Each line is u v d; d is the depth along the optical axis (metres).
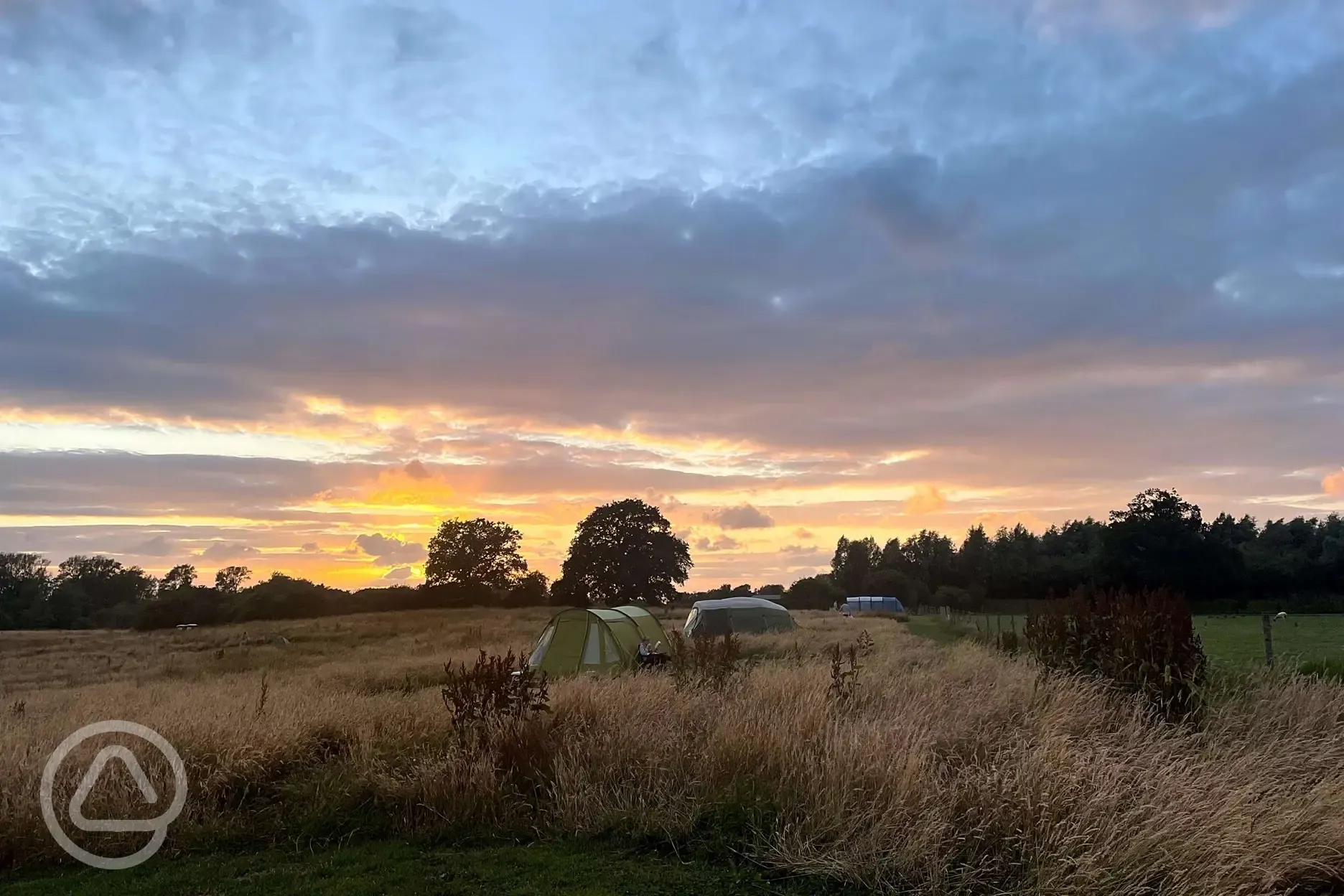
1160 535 64.69
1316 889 4.63
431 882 5.02
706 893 4.77
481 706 7.45
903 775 5.38
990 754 6.25
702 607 30.31
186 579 110.88
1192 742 6.63
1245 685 8.27
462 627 43.72
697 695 8.55
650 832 5.64
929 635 31.62
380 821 6.18
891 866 4.84
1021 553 88.25
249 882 5.19
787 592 92.81
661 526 89.06
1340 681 9.77
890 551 104.25
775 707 7.46
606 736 6.80
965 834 4.96
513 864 5.28
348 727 8.34
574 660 16.30
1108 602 9.03
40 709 11.71
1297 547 74.62
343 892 4.91
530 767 6.52
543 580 95.69
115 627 93.06
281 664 25.11
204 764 7.09
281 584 71.62
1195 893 4.26
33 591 96.69
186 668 25.47
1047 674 8.53
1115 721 7.22
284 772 7.48
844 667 10.23
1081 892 4.33
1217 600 62.41
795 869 4.98
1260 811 4.88
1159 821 4.70
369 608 88.38
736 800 5.82
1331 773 5.81
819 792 5.57
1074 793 5.03
